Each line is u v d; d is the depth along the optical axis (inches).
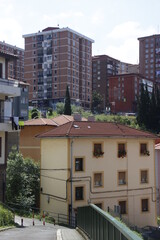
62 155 1346.0
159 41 6702.8
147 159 1514.5
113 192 1401.3
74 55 5073.8
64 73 4926.2
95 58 6555.1
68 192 1309.1
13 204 1312.7
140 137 1480.1
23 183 1381.6
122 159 1439.5
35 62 5162.4
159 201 1678.2
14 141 1985.7
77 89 5128.0
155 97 3752.5
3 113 1242.6
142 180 1497.3
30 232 807.1
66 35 4933.6
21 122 1218.0
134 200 1451.8
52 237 692.1
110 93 5895.7
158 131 3602.4
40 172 1433.3
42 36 5113.2
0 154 1225.4
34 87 5157.5
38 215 1306.6
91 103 5531.5
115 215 1049.5
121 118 4037.9
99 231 485.7
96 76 6535.4
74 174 1322.6
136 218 1445.6
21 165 1405.0
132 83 5684.1
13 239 652.1
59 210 1338.6
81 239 645.9
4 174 1240.2
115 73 6717.5
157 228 1278.3
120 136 1418.6
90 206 592.1
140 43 6909.5
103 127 1476.4
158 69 6683.1
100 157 1385.3
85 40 5310.0
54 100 4987.7
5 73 1241.4
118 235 352.5
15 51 6245.1
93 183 1362.0
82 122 1482.5
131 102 5669.3
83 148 1353.3
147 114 3661.4
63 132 1363.2
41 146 1438.2
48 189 1395.2
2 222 926.4
